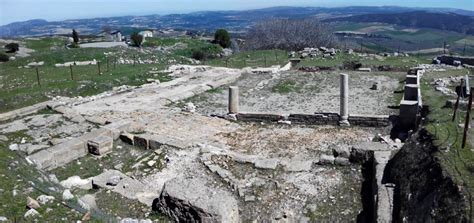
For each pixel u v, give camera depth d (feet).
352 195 41.22
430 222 29.35
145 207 37.06
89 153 53.52
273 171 46.32
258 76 104.37
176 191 35.01
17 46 155.22
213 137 58.90
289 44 184.24
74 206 32.63
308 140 56.75
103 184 41.65
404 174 37.70
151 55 140.67
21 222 28.86
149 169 48.16
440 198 30.19
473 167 32.63
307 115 64.49
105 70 108.47
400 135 57.57
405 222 31.78
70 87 85.40
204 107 76.84
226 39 189.57
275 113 66.18
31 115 68.80
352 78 98.32
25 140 56.65
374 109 72.08
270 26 191.52
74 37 185.37
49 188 36.09
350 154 47.80
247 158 49.32
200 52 153.69
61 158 50.03
